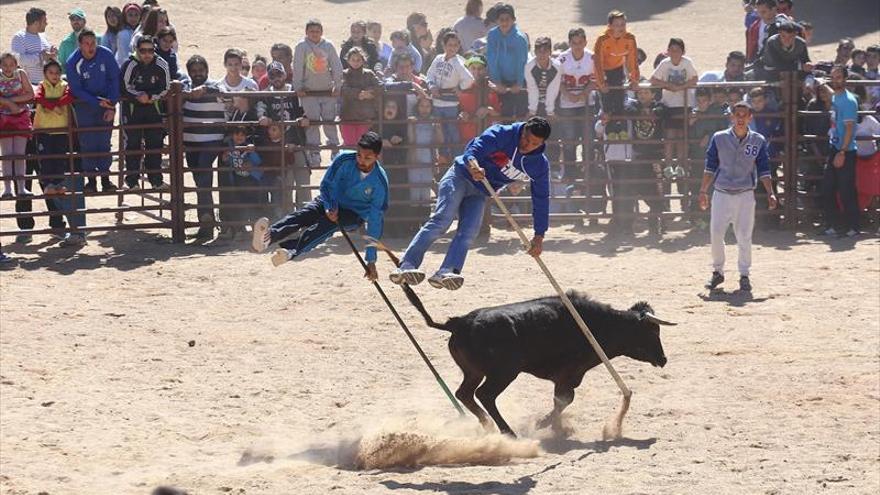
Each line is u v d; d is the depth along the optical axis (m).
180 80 20.00
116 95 19.62
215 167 20.03
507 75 20.53
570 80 20.33
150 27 20.23
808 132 20.75
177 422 11.73
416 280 10.16
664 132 20.38
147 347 14.35
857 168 20.23
